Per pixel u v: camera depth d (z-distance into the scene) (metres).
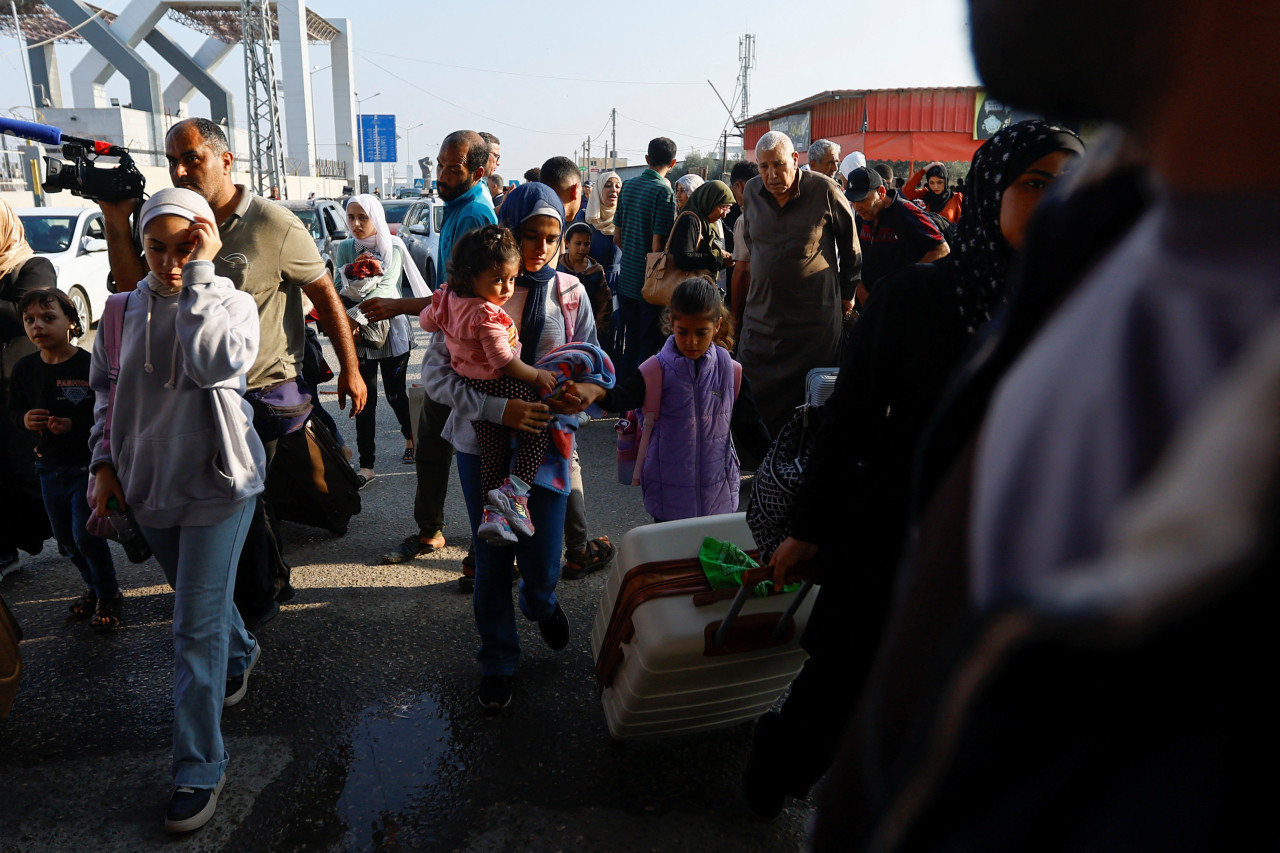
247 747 2.62
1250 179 0.34
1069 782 0.46
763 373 5.17
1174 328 0.35
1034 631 0.38
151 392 2.28
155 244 2.27
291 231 3.33
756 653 2.24
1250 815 0.44
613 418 6.83
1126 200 0.48
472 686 2.95
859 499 1.66
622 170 16.00
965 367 0.62
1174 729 0.45
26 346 3.60
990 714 0.45
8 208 3.57
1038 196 1.37
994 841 0.46
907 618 0.53
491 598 2.75
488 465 2.64
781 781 1.99
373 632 3.33
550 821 2.31
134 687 2.98
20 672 2.64
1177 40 0.34
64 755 2.60
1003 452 0.42
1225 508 0.33
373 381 5.15
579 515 3.77
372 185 65.00
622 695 2.33
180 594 2.33
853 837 0.57
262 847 2.22
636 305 6.30
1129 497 0.35
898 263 5.30
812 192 4.90
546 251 2.73
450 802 2.38
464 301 2.51
